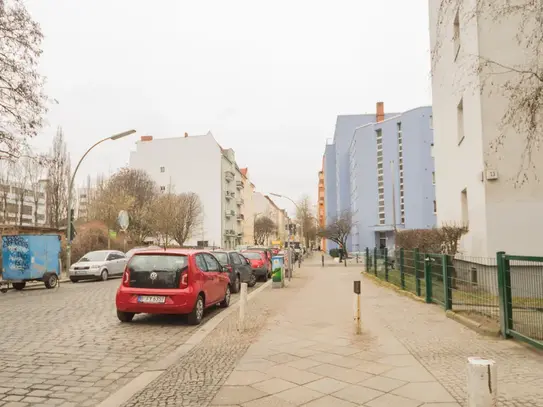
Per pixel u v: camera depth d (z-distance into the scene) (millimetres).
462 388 4652
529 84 7781
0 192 42125
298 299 13133
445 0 8414
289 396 4512
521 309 6359
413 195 46969
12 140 16094
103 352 6695
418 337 7285
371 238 52188
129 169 55625
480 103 12383
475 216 13305
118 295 9141
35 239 17719
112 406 4285
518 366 5328
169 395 4586
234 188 80125
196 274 9297
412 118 47344
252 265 21359
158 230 49406
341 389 4715
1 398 4594
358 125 67625
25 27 15555
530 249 11914
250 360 5984
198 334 8023
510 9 7664
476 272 8234
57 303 12844
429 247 16828
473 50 12445
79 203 60031
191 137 69625
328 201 80188
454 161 16234
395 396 4457
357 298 7848
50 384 5078
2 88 15406
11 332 8273
